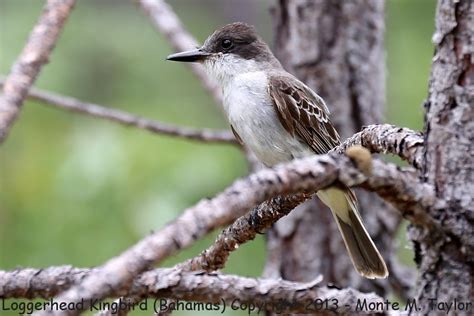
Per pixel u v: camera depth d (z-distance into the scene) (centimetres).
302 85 994
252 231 678
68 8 694
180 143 1249
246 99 995
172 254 432
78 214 1198
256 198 447
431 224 485
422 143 536
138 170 1215
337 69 1017
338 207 844
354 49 1021
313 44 1021
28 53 679
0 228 1219
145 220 1177
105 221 1193
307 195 648
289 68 1036
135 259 428
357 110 1020
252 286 590
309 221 995
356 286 990
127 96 1596
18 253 1202
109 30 1652
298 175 457
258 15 2012
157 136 1249
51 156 1285
